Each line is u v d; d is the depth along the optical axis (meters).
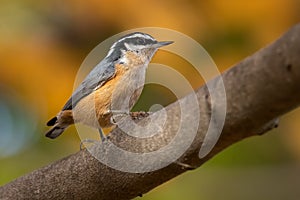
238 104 5.53
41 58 11.32
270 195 11.77
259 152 12.02
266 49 5.24
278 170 11.93
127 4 11.21
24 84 11.31
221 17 11.16
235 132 5.73
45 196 7.28
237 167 11.89
